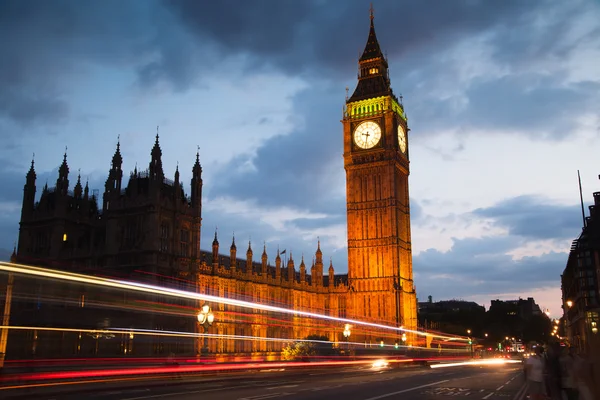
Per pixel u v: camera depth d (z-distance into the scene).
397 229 138.88
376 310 135.38
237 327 112.00
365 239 140.25
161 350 89.44
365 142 144.25
